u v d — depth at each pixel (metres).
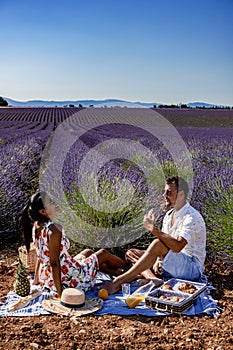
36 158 12.14
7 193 5.90
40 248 3.70
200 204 5.75
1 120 36.88
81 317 3.37
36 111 53.19
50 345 2.96
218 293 4.00
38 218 3.68
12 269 4.53
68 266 3.75
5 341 2.99
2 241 5.57
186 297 3.61
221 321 3.38
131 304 3.54
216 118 40.62
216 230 4.77
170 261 4.00
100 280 4.21
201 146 13.69
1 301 3.69
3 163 7.83
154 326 3.27
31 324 3.22
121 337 3.07
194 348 2.96
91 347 2.94
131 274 3.89
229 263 4.59
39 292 3.68
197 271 4.06
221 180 5.96
